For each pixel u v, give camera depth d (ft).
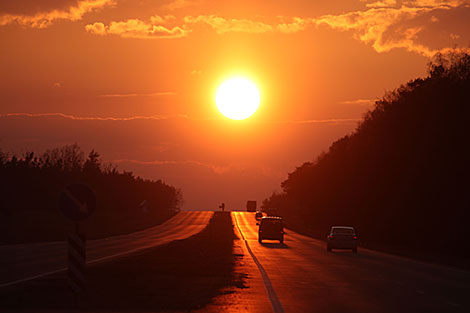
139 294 113.91
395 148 447.42
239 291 122.62
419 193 404.77
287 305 103.04
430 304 109.09
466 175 372.38
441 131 388.16
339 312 96.48
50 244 338.75
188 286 129.39
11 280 138.72
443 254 367.25
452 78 404.98
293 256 256.32
